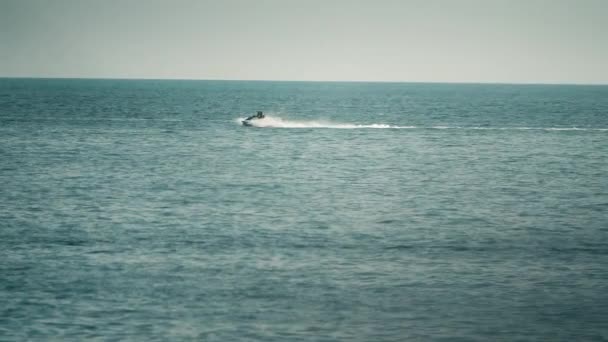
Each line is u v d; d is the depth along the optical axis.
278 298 40.72
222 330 36.50
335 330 36.69
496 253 50.44
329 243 52.66
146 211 63.31
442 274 45.31
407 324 37.56
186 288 42.09
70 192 72.44
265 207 65.94
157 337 35.62
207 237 53.94
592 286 43.28
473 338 36.09
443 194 74.19
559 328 37.28
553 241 54.06
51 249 49.97
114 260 47.44
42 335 35.75
